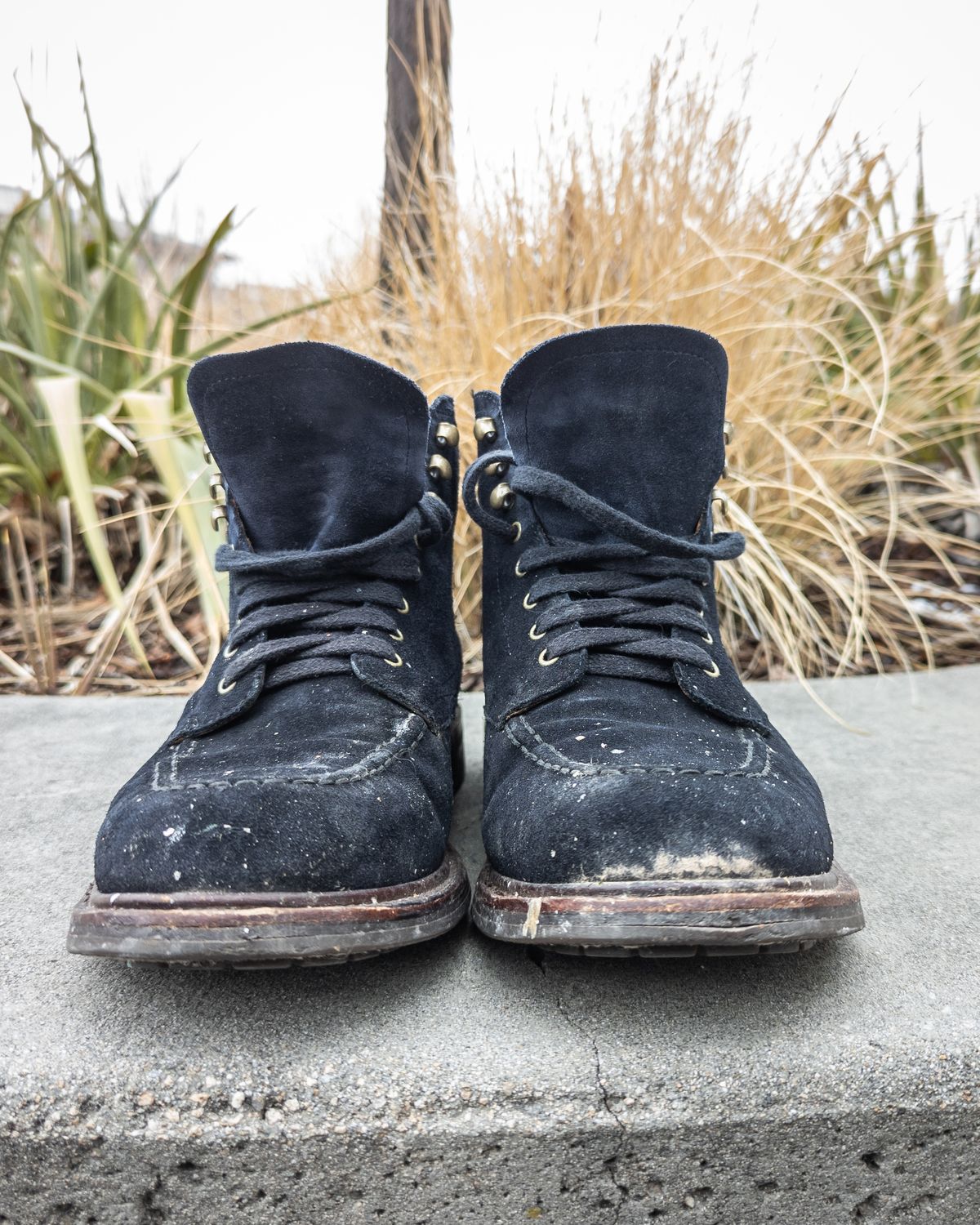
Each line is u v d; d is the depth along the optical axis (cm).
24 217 75
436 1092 24
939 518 83
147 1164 24
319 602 33
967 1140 25
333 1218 24
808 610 62
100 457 76
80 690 58
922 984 27
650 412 34
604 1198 24
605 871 25
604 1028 25
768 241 69
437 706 34
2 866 35
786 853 25
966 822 39
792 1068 24
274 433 33
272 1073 24
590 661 32
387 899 26
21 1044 24
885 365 61
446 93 78
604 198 70
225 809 25
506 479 38
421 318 72
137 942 24
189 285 75
